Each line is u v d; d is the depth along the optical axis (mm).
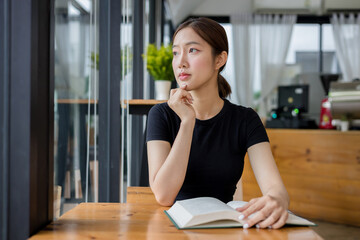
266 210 812
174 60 1122
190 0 5566
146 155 1936
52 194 825
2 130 735
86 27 1570
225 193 1214
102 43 1858
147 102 2092
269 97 6613
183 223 775
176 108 1088
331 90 3244
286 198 917
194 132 1202
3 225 725
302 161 3312
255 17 6672
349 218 3061
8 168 728
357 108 3084
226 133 1215
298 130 3346
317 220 3232
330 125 3889
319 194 3223
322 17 6633
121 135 1890
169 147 1200
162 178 1026
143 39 3047
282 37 6613
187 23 1111
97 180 1818
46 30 805
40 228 766
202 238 700
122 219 834
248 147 1213
